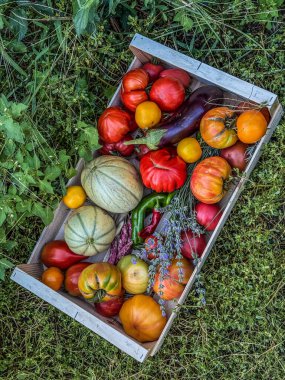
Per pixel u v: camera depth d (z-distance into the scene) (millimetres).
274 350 2133
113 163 1992
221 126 1882
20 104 1874
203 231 1979
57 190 2232
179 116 1982
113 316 2121
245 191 2174
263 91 1894
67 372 2312
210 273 2207
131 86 1999
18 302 2352
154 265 1951
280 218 2152
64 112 2240
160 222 2133
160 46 2020
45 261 2129
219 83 1958
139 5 2238
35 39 2275
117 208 2018
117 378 2271
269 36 2164
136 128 2133
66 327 2320
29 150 2035
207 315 2176
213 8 2182
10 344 2365
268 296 2129
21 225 2305
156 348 1970
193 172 1962
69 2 2162
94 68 2262
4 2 2027
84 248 2035
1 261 2055
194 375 2229
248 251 2186
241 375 2154
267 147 2080
